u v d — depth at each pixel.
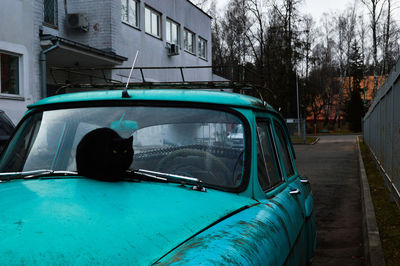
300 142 39.31
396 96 8.53
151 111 2.34
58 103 2.52
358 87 74.69
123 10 17.86
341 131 74.81
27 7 12.88
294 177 3.54
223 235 1.60
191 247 1.43
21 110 12.66
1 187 1.87
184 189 1.97
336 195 10.66
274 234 1.93
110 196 1.71
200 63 27.03
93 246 1.27
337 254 5.78
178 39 24.05
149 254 1.34
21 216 1.41
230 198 2.03
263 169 2.49
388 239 5.75
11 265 1.13
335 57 75.81
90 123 2.32
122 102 2.41
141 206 1.65
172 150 2.20
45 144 2.32
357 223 7.59
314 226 3.83
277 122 3.37
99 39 16.58
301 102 66.31
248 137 2.31
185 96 2.41
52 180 1.93
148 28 20.33
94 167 1.93
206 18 28.23
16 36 12.48
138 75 18.81
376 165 15.27
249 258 1.52
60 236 1.29
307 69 69.19
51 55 14.16
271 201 2.31
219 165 2.18
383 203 8.42
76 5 16.72
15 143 2.44
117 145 1.89
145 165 2.15
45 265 1.15
